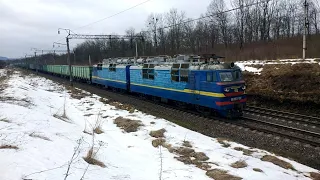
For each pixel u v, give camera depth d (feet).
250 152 32.78
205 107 56.34
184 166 26.37
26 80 148.97
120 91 99.40
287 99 60.54
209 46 198.29
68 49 116.37
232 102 50.78
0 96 65.31
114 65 99.40
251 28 168.55
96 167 23.03
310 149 35.27
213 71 51.11
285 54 99.66
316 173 26.73
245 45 157.07
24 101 59.47
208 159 28.99
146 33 207.82
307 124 46.73
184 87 60.03
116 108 63.26
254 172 24.72
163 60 73.92
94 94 95.91
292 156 33.83
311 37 128.77
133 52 208.74
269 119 51.55
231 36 189.67
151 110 64.18
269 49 118.52
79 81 150.61
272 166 27.61
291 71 66.80
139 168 25.55
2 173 16.97
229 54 132.26
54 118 43.39
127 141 36.68
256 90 69.05
